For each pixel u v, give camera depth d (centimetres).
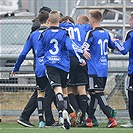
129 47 2677
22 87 3138
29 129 2505
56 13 2492
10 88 3142
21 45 3906
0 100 3147
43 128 2598
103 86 2727
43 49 2508
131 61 2695
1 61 3381
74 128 2625
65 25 2814
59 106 2408
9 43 3922
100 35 2688
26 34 3944
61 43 2480
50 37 2473
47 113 2745
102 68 2698
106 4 3953
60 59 2472
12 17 4069
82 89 2822
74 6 3766
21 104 3152
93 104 2758
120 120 3081
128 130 2477
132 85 2705
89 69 2698
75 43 2794
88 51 2686
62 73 2480
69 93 2850
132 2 3872
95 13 2695
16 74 3120
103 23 3934
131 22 2700
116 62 3269
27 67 3131
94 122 2827
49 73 2462
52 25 2492
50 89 2706
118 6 3778
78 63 2794
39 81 2688
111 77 3136
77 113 2784
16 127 2736
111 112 2923
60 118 2395
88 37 2670
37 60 2656
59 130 2441
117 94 3131
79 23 2920
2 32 3934
